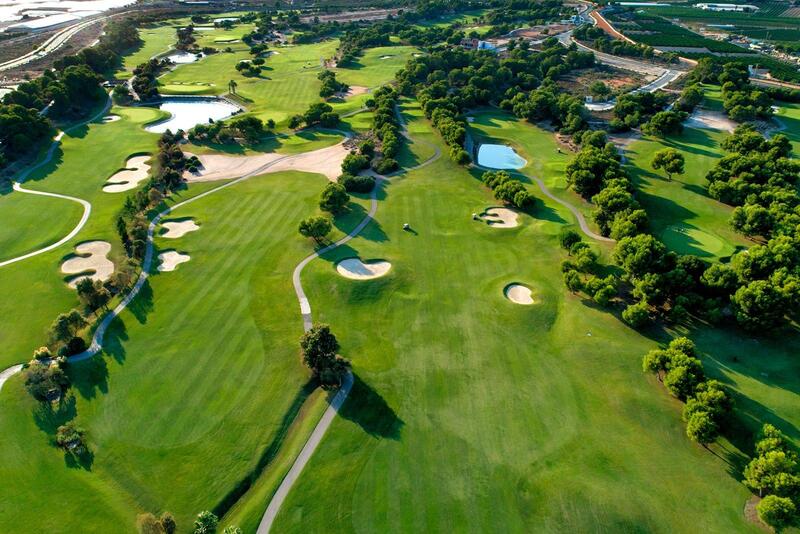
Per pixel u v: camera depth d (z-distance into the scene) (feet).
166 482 183.62
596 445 197.26
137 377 224.94
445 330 254.88
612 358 236.22
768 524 167.22
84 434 198.70
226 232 334.24
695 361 209.87
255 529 169.58
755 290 236.63
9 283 283.79
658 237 324.60
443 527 169.78
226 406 211.61
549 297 276.00
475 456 192.95
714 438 190.90
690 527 170.09
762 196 333.42
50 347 238.27
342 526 170.30
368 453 194.08
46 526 169.78
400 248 319.06
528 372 230.89
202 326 254.47
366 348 243.40
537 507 175.73
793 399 214.90
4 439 198.39
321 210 359.87
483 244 325.01
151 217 351.05
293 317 261.85
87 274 294.87
